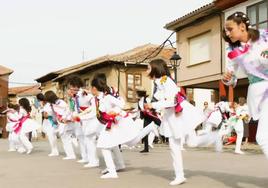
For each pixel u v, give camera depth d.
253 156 11.20
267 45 4.92
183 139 6.42
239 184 6.07
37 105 19.86
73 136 12.63
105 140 7.10
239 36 5.12
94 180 6.79
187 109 6.34
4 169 8.53
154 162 9.70
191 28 21.95
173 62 18.44
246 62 5.09
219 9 19.81
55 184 6.40
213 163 9.24
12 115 13.30
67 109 10.85
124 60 29.94
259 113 5.05
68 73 35.31
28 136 14.01
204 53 21.25
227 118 13.04
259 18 18.00
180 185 6.09
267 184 6.06
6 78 40.44
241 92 20.56
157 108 6.28
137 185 6.18
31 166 9.10
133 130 7.41
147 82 31.44
